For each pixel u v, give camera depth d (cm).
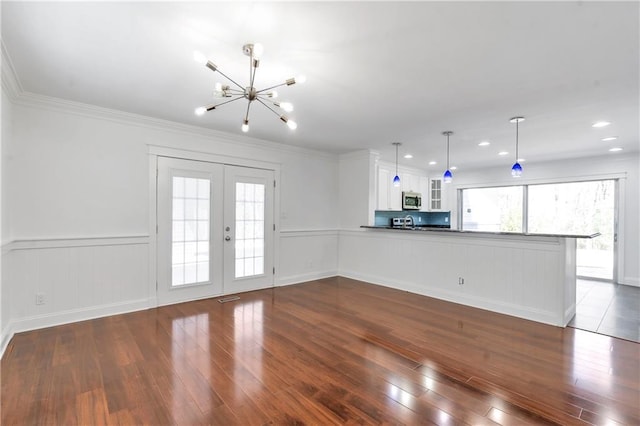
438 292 458
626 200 564
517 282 379
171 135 414
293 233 552
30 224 322
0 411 194
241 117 387
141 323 345
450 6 177
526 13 183
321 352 278
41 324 327
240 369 247
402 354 275
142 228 393
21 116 316
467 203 795
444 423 186
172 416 191
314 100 325
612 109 343
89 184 357
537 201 684
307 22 194
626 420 189
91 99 331
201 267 445
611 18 187
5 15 186
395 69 255
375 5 177
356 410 198
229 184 471
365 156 579
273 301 437
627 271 561
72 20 192
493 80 275
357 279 584
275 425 184
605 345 295
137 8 181
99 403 203
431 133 452
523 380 233
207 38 213
